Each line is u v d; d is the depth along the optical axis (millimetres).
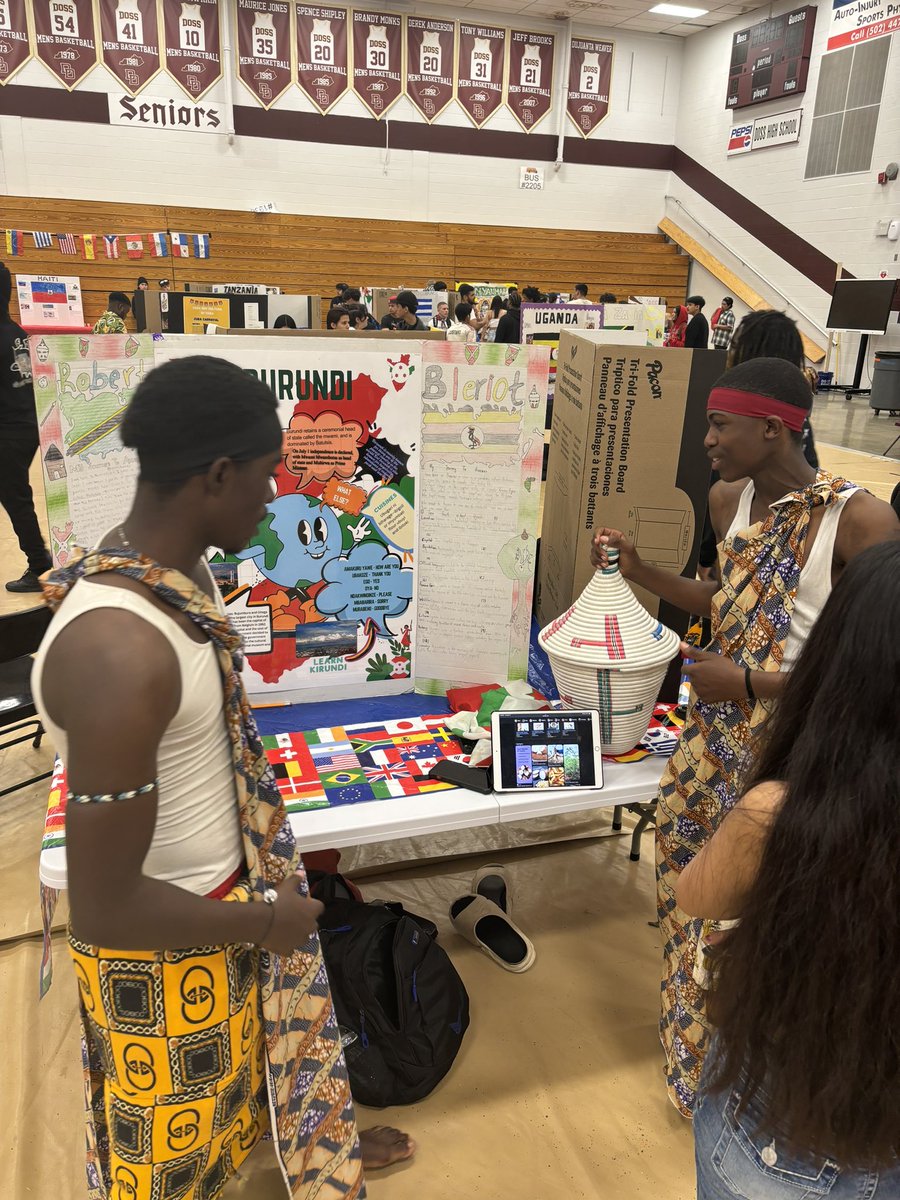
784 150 11789
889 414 9641
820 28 10953
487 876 2250
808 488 1286
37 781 2611
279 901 950
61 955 1997
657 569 1735
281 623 1898
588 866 2389
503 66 12742
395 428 1826
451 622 1995
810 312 11781
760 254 12516
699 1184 931
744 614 1377
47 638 756
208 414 776
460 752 1750
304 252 12719
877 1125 691
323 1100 1190
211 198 12188
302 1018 1132
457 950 2057
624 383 1826
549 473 2504
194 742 871
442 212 13211
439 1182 1480
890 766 657
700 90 13211
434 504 1898
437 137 12828
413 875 2330
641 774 1670
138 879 783
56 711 750
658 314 7609
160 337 1652
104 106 11398
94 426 1611
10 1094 1633
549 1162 1526
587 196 13766
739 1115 804
